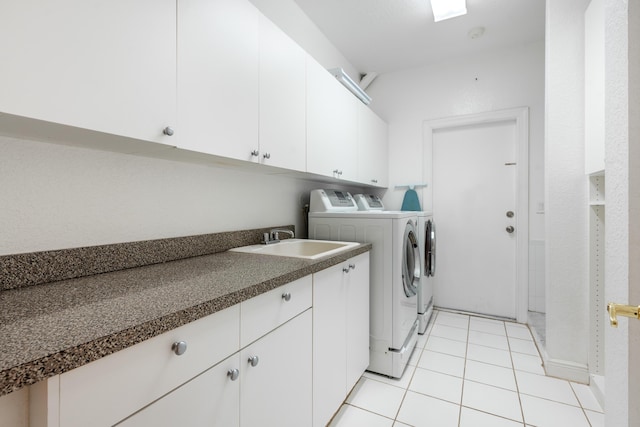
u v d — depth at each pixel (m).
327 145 2.05
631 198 0.56
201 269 1.19
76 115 0.78
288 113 1.64
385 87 3.41
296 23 2.29
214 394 0.83
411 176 3.30
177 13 1.04
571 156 1.90
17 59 0.67
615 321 0.54
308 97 1.83
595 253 1.85
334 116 2.15
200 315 0.77
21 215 0.95
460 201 3.18
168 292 0.87
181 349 0.73
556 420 1.55
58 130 0.83
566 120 1.90
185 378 0.75
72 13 0.77
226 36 1.25
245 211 1.88
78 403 0.55
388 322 1.96
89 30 0.80
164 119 1.00
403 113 3.34
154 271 1.16
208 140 1.17
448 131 3.23
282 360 1.12
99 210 1.15
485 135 3.08
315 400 1.34
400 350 1.96
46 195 1.01
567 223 1.92
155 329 0.66
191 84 1.09
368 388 1.85
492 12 2.36
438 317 3.03
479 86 3.01
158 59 0.98
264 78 1.46
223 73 1.23
